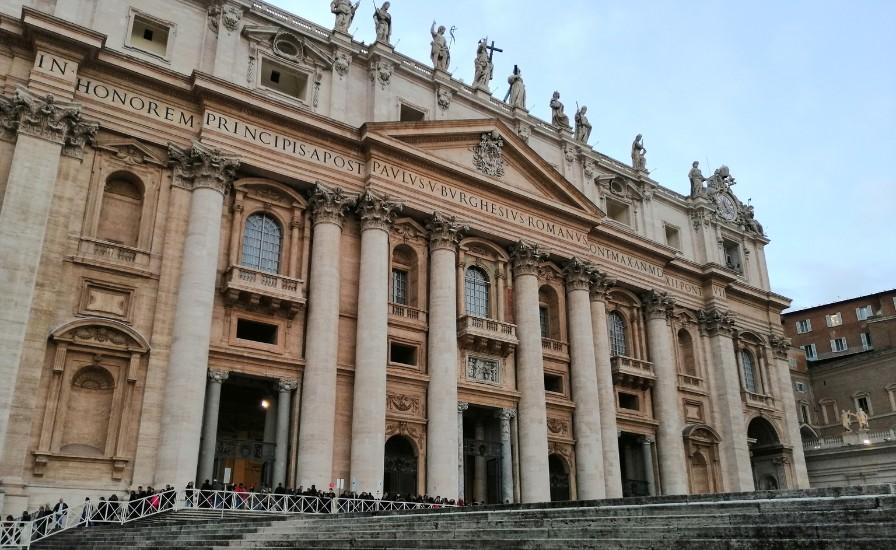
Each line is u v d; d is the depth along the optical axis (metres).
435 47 41.09
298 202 33.88
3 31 28.16
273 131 33.47
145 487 26.45
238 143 32.22
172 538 18.31
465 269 38.53
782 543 9.30
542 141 44.84
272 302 31.25
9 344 24.95
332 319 32.03
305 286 32.81
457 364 35.50
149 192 30.38
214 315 30.27
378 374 32.03
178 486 26.34
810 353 73.44
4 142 27.50
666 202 51.41
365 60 38.06
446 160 37.50
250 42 34.59
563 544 11.67
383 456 31.17
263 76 35.28
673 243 51.41
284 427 30.44
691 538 10.62
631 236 45.75
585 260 42.56
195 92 31.55
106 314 27.86
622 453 44.91
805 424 60.66
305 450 29.84
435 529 15.05
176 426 27.02
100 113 29.72
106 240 29.22
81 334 27.03
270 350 31.02
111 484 26.12
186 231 30.30
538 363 37.97
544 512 14.45
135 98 30.72
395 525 16.17
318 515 19.12
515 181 41.12
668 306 46.59
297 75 36.03
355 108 36.97
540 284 41.34
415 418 33.94
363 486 30.28
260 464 36.16
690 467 44.41
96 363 27.23
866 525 9.12
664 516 12.41
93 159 29.39
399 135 36.06
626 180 48.47
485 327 37.06
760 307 54.22
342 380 32.38
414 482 34.44
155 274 29.28
